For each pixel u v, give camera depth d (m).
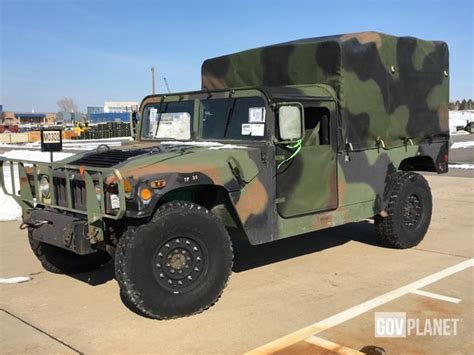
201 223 4.30
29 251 6.59
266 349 3.71
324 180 5.35
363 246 6.68
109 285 5.23
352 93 5.64
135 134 6.20
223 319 4.28
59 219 4.49
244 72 6.39
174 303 4.21
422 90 6.67
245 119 5.00
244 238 5.07
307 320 4.23
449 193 11.09
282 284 5.18
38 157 18.62
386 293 4.86
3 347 3.82
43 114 122.56
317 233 7.41
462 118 51.97
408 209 6.48
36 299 4.84
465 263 5.84
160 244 4.12
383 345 3.75
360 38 5.74
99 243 4.33
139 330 4.09
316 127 5.49
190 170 4.25
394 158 6.31
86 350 3.76
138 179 4.00
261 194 4.76
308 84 5.63
